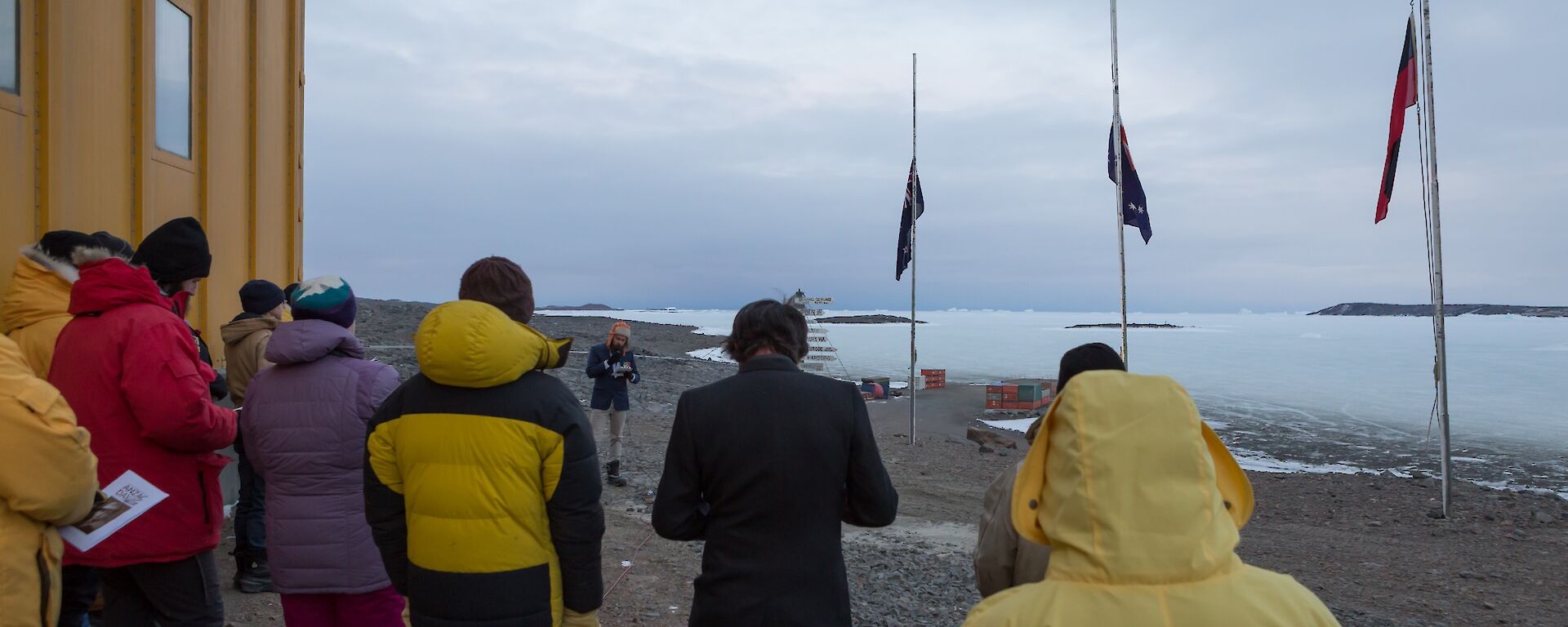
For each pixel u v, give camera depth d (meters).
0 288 3.94
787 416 2.92
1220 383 33.91
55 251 3.54
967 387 28.36
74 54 4.48
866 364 42.00
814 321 21.05
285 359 3.42
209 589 3.34
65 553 3.00
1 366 2.37
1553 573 7.21
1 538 2.33
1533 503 10.57
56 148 4.35
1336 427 20.55
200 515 3.26
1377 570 7.28
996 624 1.60
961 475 11.94
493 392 2.75
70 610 3.74
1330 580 6.97
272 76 6.78
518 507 2.73
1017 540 2.52
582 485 2.81
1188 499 1.55
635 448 12.55
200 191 5.74
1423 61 9.83
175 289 4.07
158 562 3.15
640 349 40.41
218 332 5.92
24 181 4.13
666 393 20.61
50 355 3.46
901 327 130.00
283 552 3.41
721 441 2.91
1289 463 15.55
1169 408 1.62
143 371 3.01
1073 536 1.56
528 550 2.77
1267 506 10.29
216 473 3.36
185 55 5.57
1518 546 8.30
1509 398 27.62
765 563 2.85
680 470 2.98
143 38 5.05
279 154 6.91
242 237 6.30
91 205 4.62
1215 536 1.55
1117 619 1.49
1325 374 38.94
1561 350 64.94
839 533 3.00
